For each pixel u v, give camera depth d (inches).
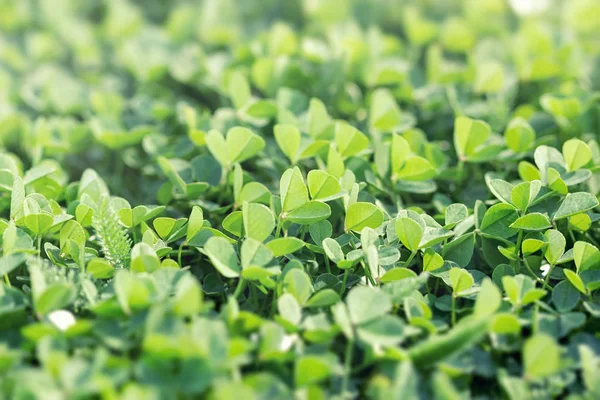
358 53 26.5
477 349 19.5
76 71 29.5
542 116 24.7
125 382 18.6
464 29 28.4
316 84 25.9
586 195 20.9
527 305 20.5
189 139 24.0
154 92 27.4
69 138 24.8
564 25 29.9
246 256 19.7
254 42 27.0
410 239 20.6
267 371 19.1
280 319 19.4
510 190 21.3
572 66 26.5
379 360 19.2
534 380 19.0
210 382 18.4
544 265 21.2
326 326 19.5
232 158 22.2
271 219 20.2
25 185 21.5
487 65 25.9
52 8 30.7
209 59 26.8
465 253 21.1
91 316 19.8
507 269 20.8
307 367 18.7
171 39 29.6
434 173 22.1
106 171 25.3
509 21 31.0
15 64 28.5
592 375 18.8
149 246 20.2
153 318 18.7
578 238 22.0
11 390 18.3
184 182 22.5
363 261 20.5
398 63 27.0
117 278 18.9
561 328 19.8
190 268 21.8
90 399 18.4
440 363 19.1
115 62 29.4
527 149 23.1
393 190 22.6
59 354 18.3
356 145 22.3
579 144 21.6
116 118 25.8
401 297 19.8
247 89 24.3
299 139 22.2
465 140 23.0
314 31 29.5
